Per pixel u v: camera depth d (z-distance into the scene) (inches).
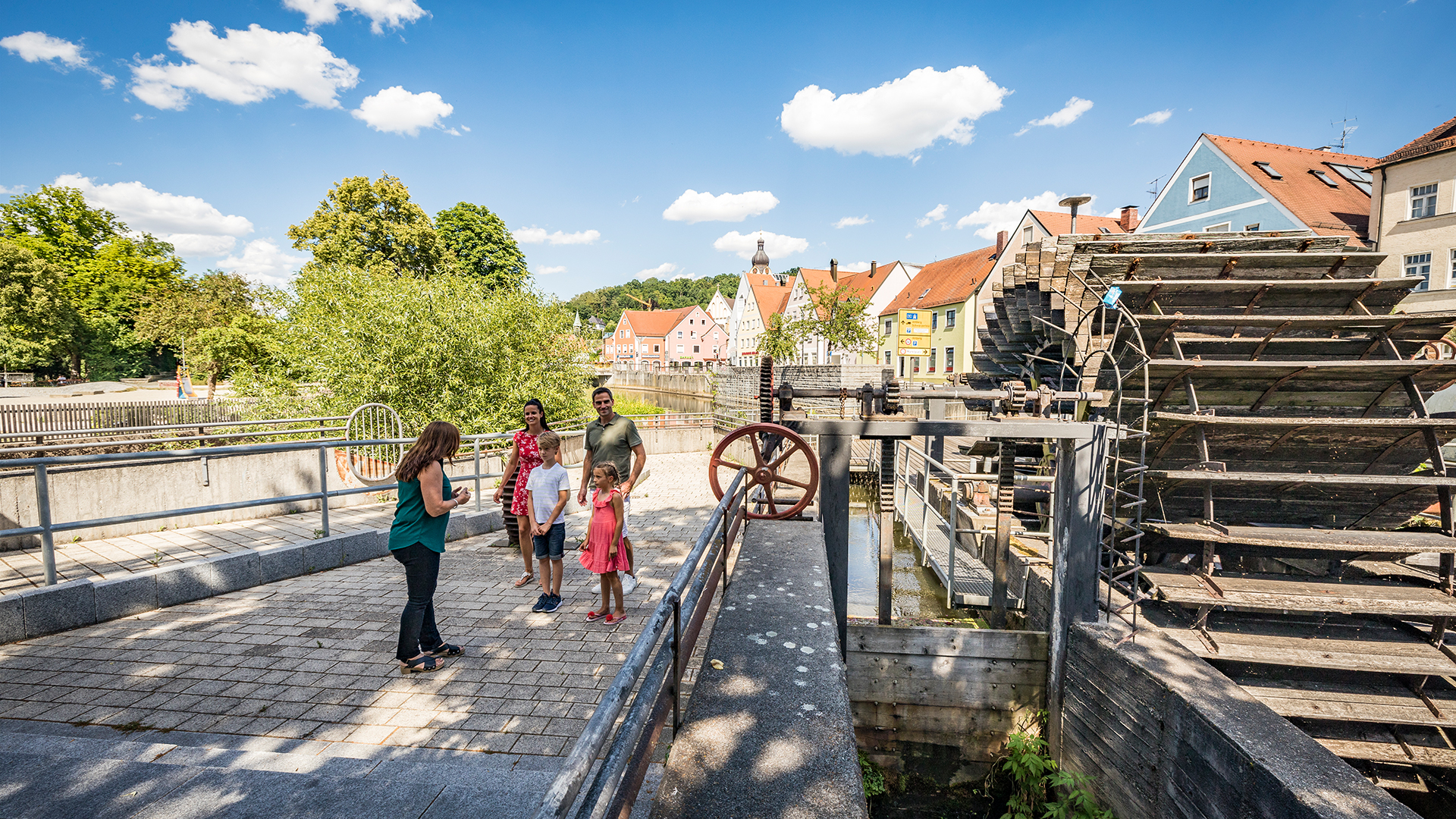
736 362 2866.6
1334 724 241.3
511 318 755.4
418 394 620.1
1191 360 306.5
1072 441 231.9
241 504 213.6
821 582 168.6
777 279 2910.9
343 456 378.3
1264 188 909.8
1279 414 320.8
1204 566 267.7
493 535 297.4
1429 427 266.4
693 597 108.0
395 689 143.9
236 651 162.9
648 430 916.6
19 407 515.8
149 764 102.3
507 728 128.3
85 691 140.3
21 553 243.1
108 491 277.0
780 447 260.7
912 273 1984.5
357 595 206.8
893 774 262.8
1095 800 216.4
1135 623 216.7
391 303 621.3
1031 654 257.1
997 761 251.4
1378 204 756.6
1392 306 348.8
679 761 89.4
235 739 122.2
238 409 642.2
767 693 108.9
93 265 1993.1
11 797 93.3
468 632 177.8
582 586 220.5
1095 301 366.6
